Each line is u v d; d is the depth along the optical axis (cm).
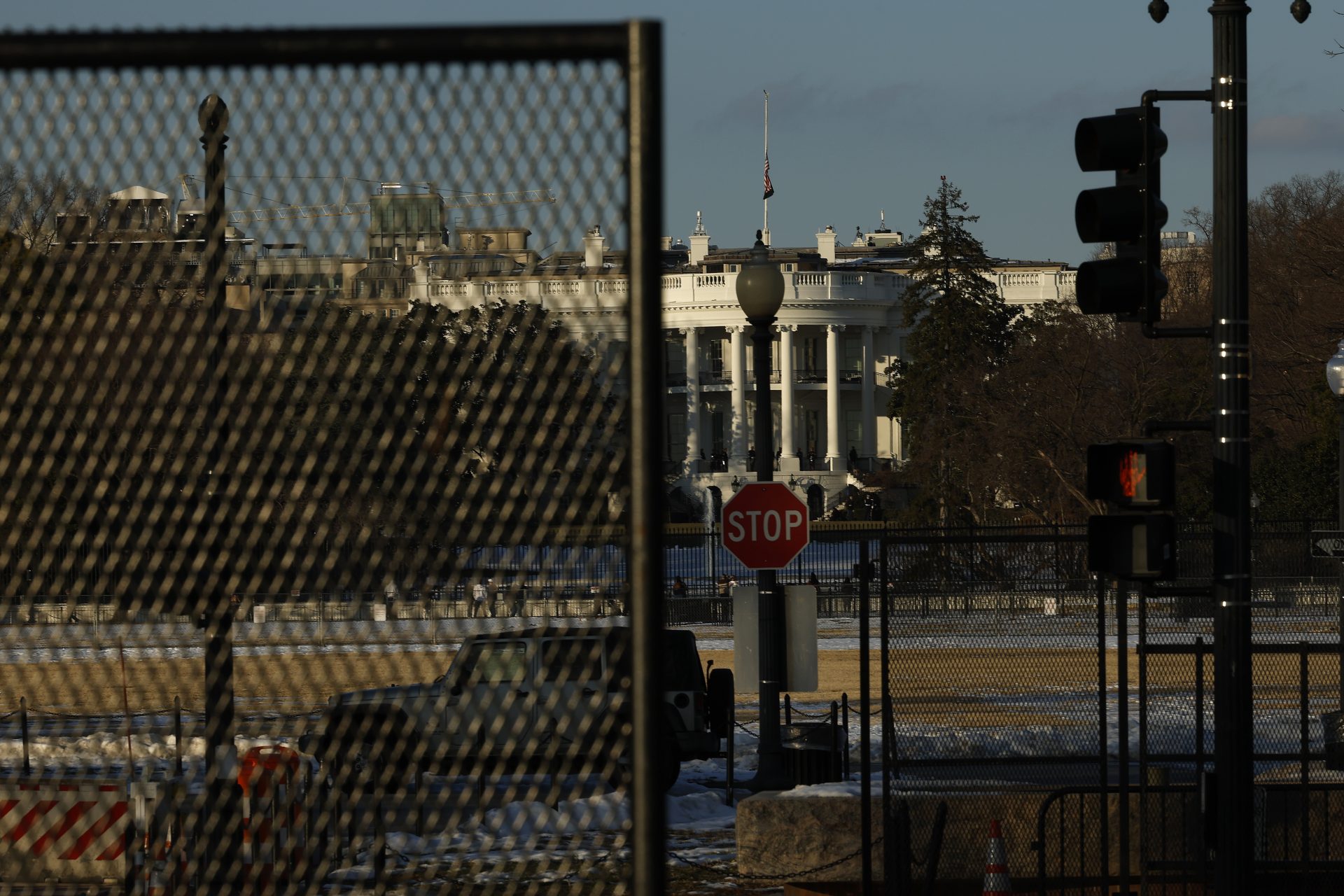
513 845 1655
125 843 2044
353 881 1767
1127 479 3522
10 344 1644
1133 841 4778
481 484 1574
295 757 2155
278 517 1611
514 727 1638
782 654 6812
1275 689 6362
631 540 1474
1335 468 19762
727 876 5153
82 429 1641
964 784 4603
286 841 2102
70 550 1648
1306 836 4197
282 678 1666
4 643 1636
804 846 5022
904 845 4500
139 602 1636
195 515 1627
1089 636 4562
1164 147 3569
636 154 1489
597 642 1590
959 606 4591
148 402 1638
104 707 1909
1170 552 3481
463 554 1587
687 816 6538
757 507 6769
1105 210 3553
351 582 1611
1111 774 5825
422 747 1661
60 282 1634
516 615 1585
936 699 4572
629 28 1496
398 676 1656
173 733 2094
